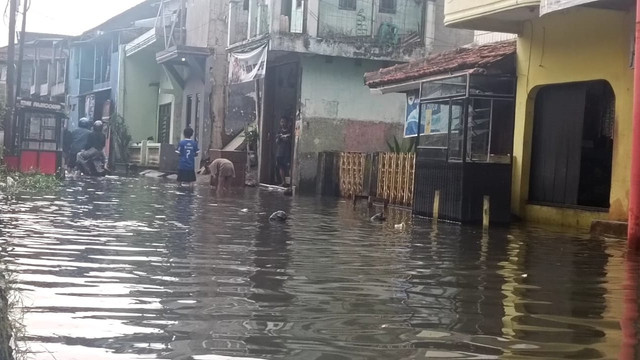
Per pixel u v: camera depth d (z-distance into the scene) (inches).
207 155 1114.7
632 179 331.9
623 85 429.4
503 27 515.2
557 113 495.8
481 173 473.1
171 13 1406.3
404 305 200.8
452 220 479.2
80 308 184.9
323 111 906.7
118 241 314.7
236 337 162.6
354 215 505.7
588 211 453.1
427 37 914.7
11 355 129.7
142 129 1529.3
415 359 149.3
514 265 280.8
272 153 988.6
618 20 434.3
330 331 169.9
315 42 876.0
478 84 486.9
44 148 851.4
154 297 201.3
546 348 160.1
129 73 1519.4
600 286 236.8
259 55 920.9
